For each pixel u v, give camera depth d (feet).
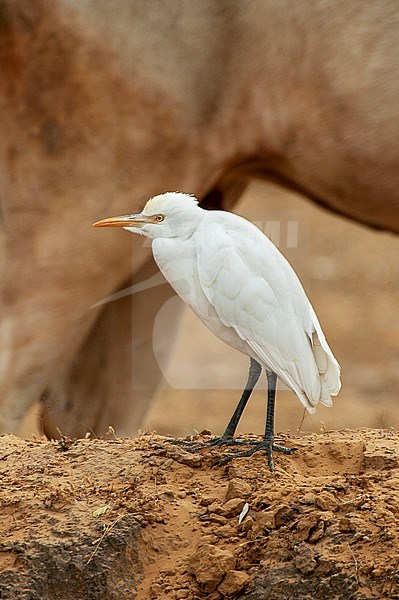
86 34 36.94
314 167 39.65
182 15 37.42
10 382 38.40
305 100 38.34
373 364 75.51
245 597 24.85
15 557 25.61
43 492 27.30
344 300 88.53
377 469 27.78
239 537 25.94
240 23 37.70
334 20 37.42
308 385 25.70
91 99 37.42
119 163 38.01
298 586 24.62
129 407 43.52
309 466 28.19
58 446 30.09
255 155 39.47
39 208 37.93
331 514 25.61
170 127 38.06
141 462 28.37
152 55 37.47
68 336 39.19
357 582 24.29
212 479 27.66
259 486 26.91
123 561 25.76
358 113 38.14
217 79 38.11
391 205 40.40
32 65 37.14
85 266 38.45
